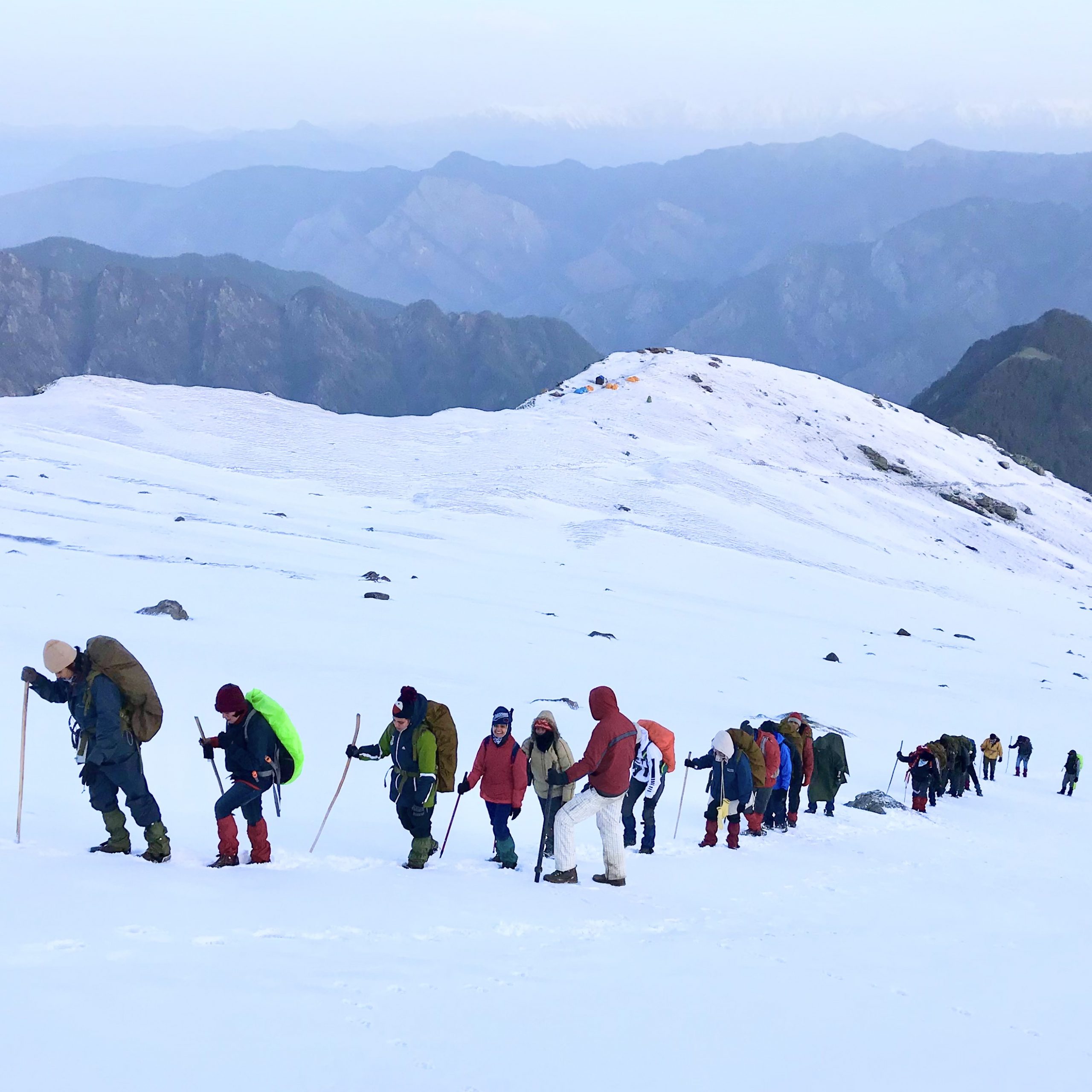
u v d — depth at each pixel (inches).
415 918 304.2
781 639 1772.9
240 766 349.7
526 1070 192.2
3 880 272.2
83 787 438.3
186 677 698.2
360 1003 217.9
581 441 4092.0
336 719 659.4
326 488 3122.5
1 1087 155.5
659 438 4527.6
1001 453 6609.3
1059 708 1547.7
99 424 3565.5
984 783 1043.9
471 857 432.1
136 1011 193.9
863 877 500.4
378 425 4242.1
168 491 2443.4
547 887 384.8
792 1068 209.8
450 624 1251.2
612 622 1625.2
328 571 1592.0
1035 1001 296.2
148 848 338.6
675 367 5866.1
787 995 270.1
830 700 1272.1
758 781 538.0
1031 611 2970.0
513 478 3412.9
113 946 233.0
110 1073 166.1
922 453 5718.5
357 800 510.9
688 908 385.7
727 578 2512.3
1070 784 1019.9
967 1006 280.7
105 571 1197.7
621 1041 215.3
